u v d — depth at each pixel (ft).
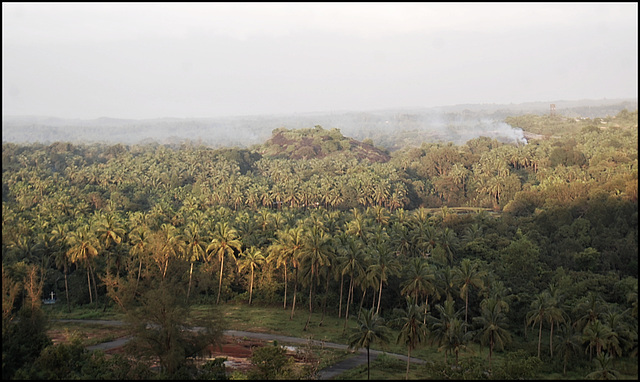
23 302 301.84
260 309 371.35
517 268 361.71
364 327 240.12
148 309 233.35
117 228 398.83
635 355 257.75
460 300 324.60
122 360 240.32
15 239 395.75
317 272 337.11
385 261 318.24
